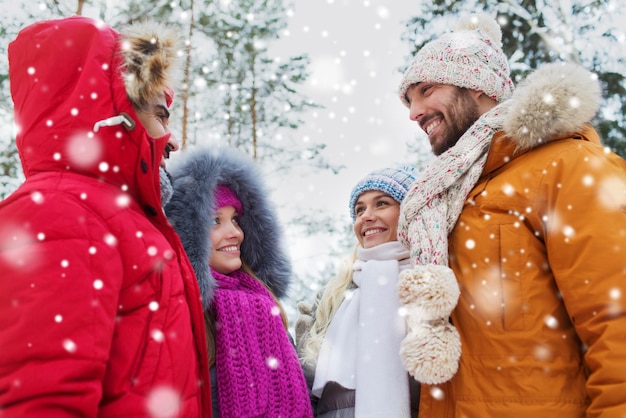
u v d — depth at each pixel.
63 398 1.01
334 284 2.25
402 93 1.91
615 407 1.25
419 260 1.61
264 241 2.06
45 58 1.28
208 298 1.72
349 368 1.92
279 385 1.74
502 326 1.46
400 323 1.90
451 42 1.79
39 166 1.26
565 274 1.40
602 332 1.32
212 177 1.79
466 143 1.67
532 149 1.59
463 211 1.62
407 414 1.79
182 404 1.23
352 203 2.29
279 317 1.87
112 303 1.13
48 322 1.02
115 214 1.22
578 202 1.41
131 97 1.27
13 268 1.05
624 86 4.66
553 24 4.94
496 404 1.42
